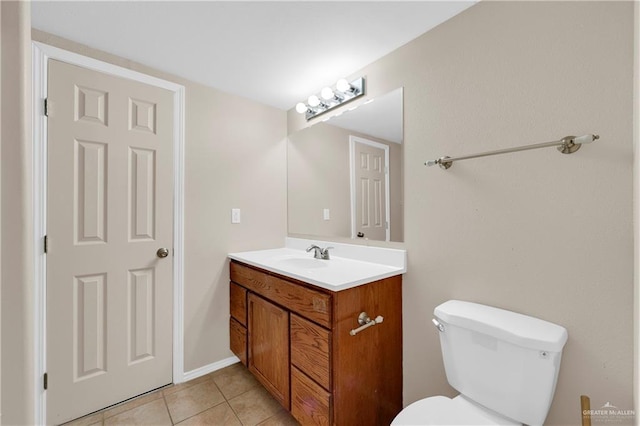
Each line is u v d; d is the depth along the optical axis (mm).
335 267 1536
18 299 374
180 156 1804
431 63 1373
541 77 1042
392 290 1438
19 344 374
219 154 1981
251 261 1739
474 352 1056
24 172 377
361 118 1714
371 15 1272
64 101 1429
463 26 1255
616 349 897
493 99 1164
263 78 1836
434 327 1368
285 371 1451
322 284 1218
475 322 1037
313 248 1865
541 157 1042
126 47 1508
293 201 2268
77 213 1471
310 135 2104
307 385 1309
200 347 1898
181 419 1500
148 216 1688
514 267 1110
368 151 1672
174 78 1787
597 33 927
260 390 1752
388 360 1409
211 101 1945
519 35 1095
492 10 1166
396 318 1455
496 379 998
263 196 2211
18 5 381
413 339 1446
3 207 365
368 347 1314
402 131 1499
